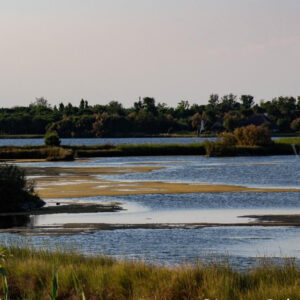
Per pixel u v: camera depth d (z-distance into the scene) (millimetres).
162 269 35469
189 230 62625
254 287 32844
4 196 79875
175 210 78000
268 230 62500
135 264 37281
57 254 41344
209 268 36219
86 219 70812
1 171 84438
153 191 100625
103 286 33500
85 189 104500
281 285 32781
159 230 62688
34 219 71312
